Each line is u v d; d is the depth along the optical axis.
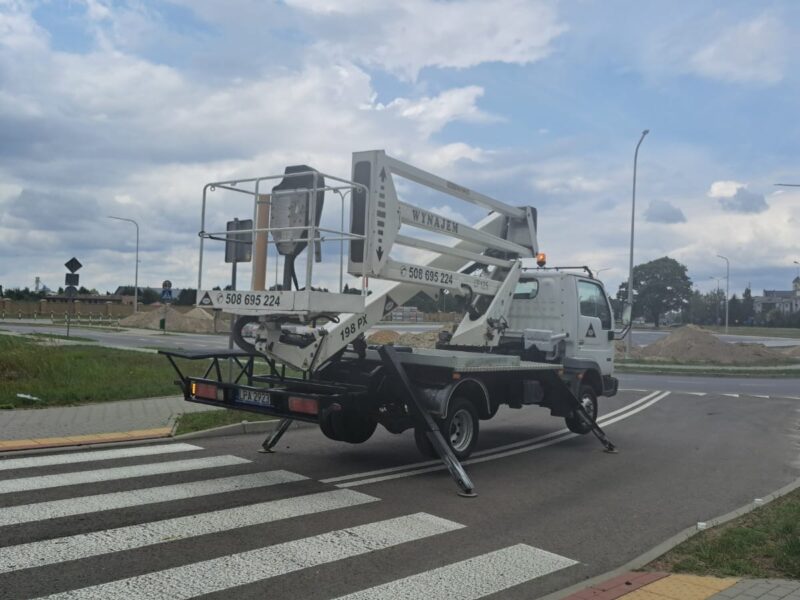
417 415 7.63
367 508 6.51
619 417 14.00
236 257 7.69
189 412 11.19
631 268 30.61
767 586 4.57
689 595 4.41
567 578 4.92
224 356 8.13
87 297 89.81
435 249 8.73
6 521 5.68
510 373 8.95
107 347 23.73
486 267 10.30
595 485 7.85
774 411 15.62
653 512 6.73
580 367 10.64
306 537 5.57
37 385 12.77
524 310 11.31
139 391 12.88
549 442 10.75
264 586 4.54
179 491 6.81
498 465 8.88
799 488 7.48
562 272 11.09
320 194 7.15
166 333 46.44
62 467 7.64
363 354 8.20
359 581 4.69
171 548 5.18
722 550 5.32
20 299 84.25
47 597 4.23
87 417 10.52
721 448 10.54
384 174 7.64
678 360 34.19
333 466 8.27
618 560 5.33
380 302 8.16
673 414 14.64
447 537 5.74
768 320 123.12
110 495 6.56
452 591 4.57
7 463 7.78
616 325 12.53
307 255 6.77
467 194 9.32
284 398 7.27
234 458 8.48
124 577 4.59
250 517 6.04
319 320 7.51
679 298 106.69
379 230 7.55
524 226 10.76
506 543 5.65
